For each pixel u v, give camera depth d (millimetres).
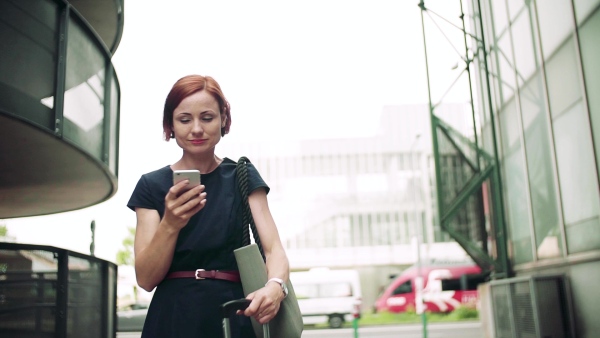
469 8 12977
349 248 53188
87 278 7734
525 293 9297
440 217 12047
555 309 9023
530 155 10539
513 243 11461
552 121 9625
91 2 8969
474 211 12086
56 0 6109
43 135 5875
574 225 9008
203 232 2100
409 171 57531
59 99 5988
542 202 10125
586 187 8578
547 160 9867
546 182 9953
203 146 2135
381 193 56969
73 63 6445
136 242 2115
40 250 6613
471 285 33062
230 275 2115
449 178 12219
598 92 8188
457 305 32344
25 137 5934
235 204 2178
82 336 7453
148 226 2117
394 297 32719
